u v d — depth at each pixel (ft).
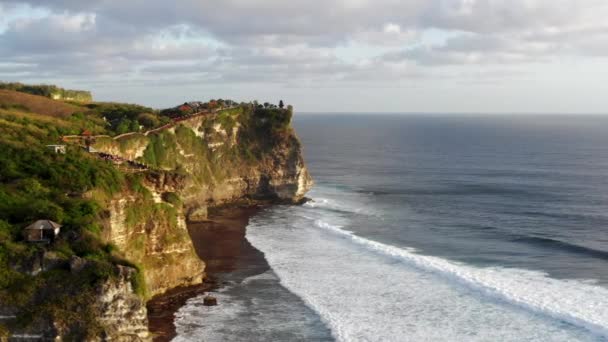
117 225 150.20
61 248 119.34
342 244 227.40
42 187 142.92
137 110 335.26
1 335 105.91
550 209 309.63
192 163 313.94
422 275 184.44
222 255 209.77
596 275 184.34
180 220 171.83
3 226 121.80
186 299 160.15
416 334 138.21
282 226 265.13
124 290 115.75
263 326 142.00
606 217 285.43
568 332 137.59
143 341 116.98
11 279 111.86
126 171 165.99
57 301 110.52
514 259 205.46
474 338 135.64
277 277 182.50
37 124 215.31
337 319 147.02
